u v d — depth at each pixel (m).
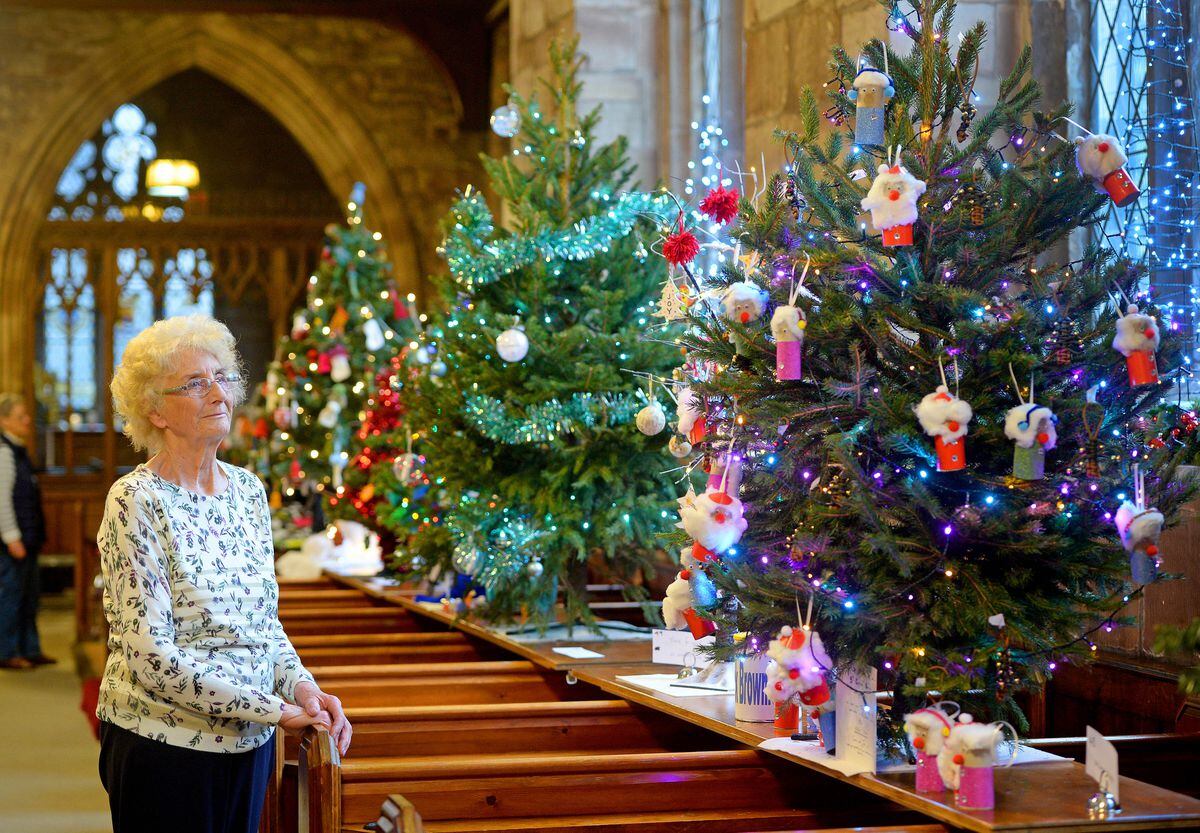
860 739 2.78
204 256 15.01
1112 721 3.73
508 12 12.54
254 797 3.01
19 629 9.63
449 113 14.13
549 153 5.20
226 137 17.31
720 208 3.24
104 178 17.03
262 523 3.15
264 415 8.97
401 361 7.20
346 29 14.05
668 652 4.20
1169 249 3.96
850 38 4.95
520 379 4.91
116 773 2.90
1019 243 2.83
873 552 2.77
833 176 3.02
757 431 3.02
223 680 2.85
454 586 5.46
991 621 2.61
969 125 2.98
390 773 3.12
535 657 4.59
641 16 7.02
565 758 3.23
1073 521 2.79
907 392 2.79
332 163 14.08
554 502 4.86
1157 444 2.90
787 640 2.76
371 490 7.05
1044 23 4.44
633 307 4.99
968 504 2.74
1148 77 4.09
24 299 13.80
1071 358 2.76
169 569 2.91
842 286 2.88
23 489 9.59
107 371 14.30
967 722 2.56
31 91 13.73
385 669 4.57
